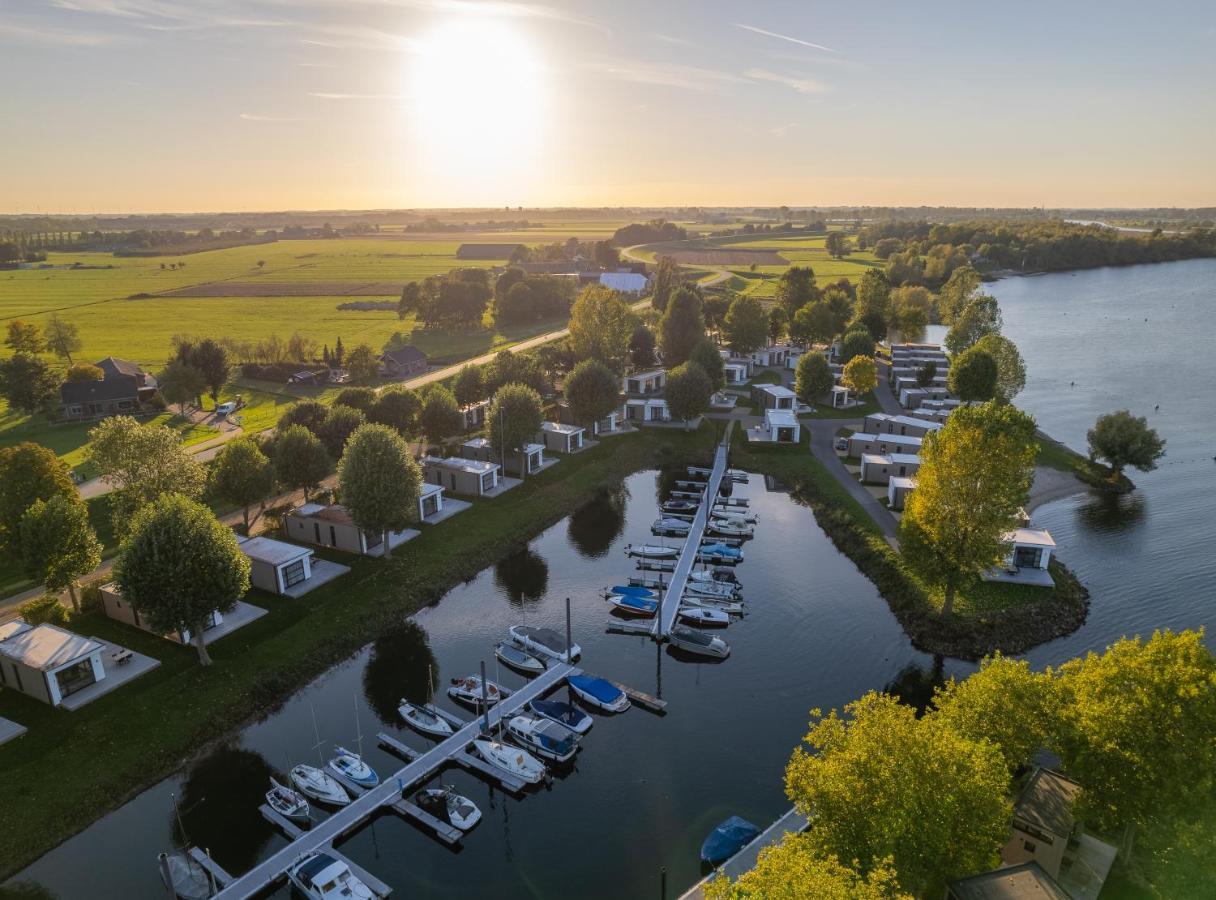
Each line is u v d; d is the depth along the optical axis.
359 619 76.88
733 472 120.81
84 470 109.69
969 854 38.09
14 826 50.59
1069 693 46.34
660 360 191.12
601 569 92.06
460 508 102.69
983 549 69.69
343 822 52.62
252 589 80.19
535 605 83.69
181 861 49.44
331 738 62.44
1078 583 83.75
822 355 150.50
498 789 57.38
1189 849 37.91
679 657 73.94
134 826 52.84
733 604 81.00
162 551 62.47
